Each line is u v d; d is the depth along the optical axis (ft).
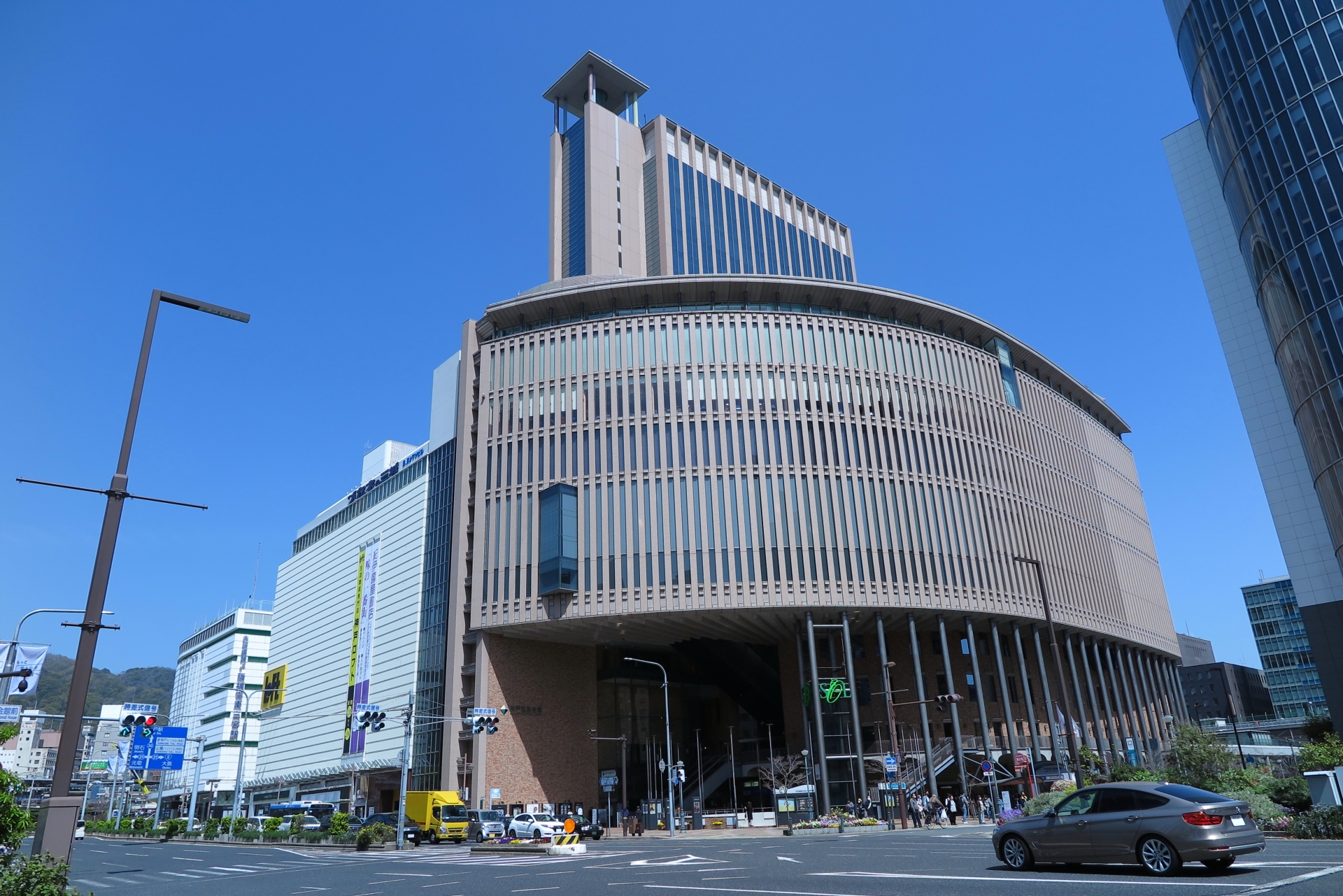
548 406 223.10
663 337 222.48
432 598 240.53
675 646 238.27
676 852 99.81
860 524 207.62
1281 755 369.91
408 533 263.08
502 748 205.26
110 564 50.08
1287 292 151.12
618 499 208.54
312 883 74.95
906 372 229.25
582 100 423.64
